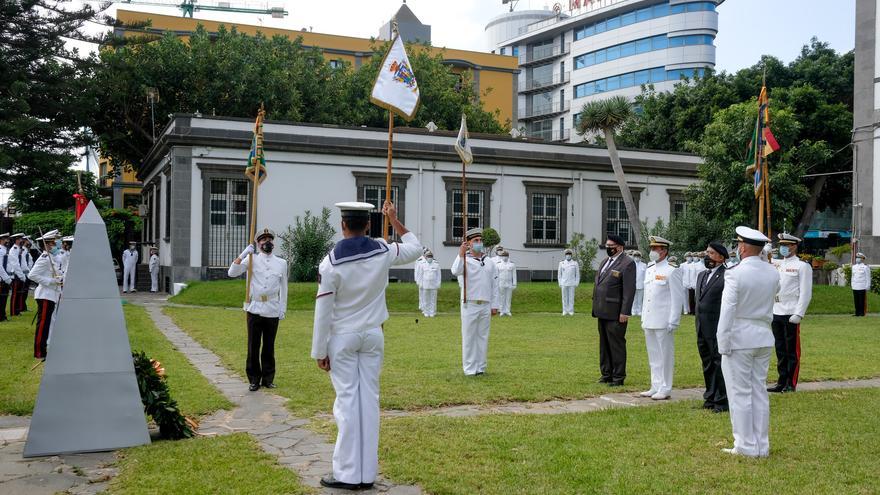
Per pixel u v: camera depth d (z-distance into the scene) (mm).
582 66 67688
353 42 50188
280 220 25875
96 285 6738
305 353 12523
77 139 23656
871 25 28828
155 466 5961
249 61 32469
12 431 7230
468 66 53125
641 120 41812
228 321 17344
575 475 5766
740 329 6613
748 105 28484
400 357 12211
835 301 25453
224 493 5301
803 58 40656
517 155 29141
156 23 44219
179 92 32031
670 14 60969
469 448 6531
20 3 20172
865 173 28969
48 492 5426
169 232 26547
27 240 19594
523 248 29594
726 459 6324
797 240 10062
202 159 24828
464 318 10477
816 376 11125
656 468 5992
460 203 28672
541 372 10852
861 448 6730
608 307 10047
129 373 6727
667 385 9273
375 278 5727
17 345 12906
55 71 22031
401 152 27266
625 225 31828
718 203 28812
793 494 5410
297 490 5398
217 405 8336
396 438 6852
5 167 21078
